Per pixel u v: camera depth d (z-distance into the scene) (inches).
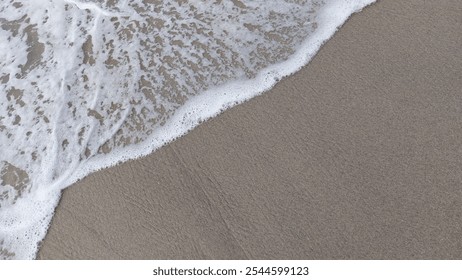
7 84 119.2
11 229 99.3
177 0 130.1
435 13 118.0
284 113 107.6
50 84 118.6
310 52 116.5
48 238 97.2
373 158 99.4
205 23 125.7
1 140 110.9
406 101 105.6
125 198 99.8
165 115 111.5
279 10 125.4
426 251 89.8
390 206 94.2
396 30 116.8
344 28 119.0
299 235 93.3
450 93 105.6
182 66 119.0
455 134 100.4
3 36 127.2
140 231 95.7
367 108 105.9
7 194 104.0
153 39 124.2
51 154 108.2
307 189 97.3
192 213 96.8
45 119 113.6
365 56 113.8
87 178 103.7
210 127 107.9
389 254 90.3
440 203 93.5
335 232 92.9
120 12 129.2
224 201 97.7
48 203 101.3
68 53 123.3
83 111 114.3
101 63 121.3
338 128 103.9
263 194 97.7
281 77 113.4
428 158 98.3
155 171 102.9
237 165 101.7
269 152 102.5
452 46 112.3
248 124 107.1
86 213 98.9
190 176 101.3
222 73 116.6
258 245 93.1
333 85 110.2
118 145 108.3
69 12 130.5
